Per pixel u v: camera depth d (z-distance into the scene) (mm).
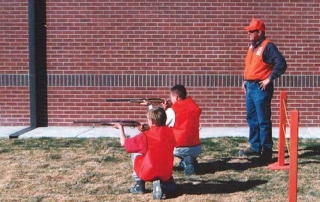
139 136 6473
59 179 7418
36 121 11164
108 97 11203
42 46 11141
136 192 6793
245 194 6734
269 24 11039
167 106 8133
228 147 9273
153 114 6516
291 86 11109
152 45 11102
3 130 10859
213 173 7707
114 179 7418
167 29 11062
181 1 11016
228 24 11047
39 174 7641
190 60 11117
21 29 11094
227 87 11156
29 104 11227
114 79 11164
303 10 11000
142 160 6586
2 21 11086
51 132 10641
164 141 6473
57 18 11094
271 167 7941
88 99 11219
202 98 11188
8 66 11164
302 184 7164
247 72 8328
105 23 11086
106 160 8398
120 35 11094
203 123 11219
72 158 8516
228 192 6824
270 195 6699
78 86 11195
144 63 11133
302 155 8734
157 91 11172
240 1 10992
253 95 8266
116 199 6570
